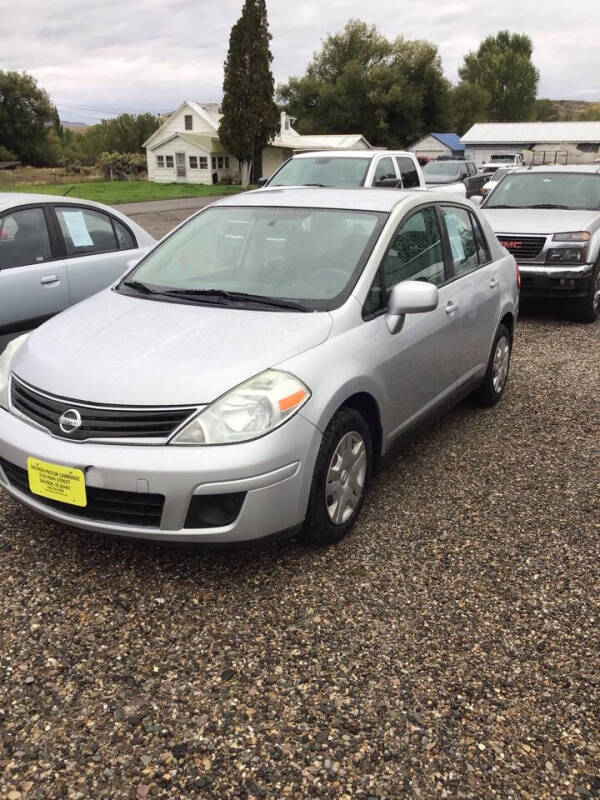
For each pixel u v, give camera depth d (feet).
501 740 7.66
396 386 12.36
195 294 12.32
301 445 9.91
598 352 23.72
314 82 229.04
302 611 9.73
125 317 11.62
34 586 10.17
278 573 10.59
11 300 18.07
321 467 10.46
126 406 9.57
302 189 15.19
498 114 322.96
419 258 13.70
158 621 9.47
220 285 12.50
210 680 8.43
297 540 11.48
